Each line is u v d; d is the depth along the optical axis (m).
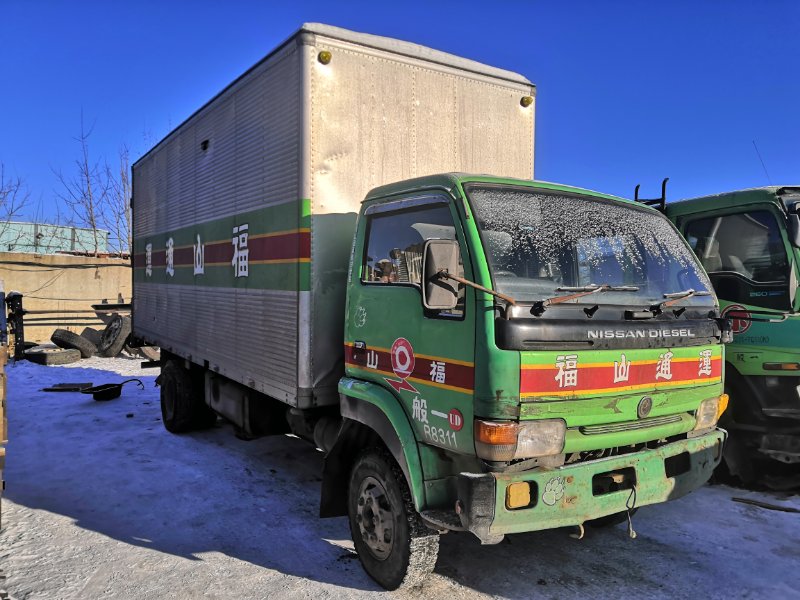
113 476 5.82
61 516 4.83
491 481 2.91
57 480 5.71
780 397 5.05
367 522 3.84
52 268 17.58
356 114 4.46
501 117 5.28
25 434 7.43
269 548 4.29
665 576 3.86
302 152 4.26
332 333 4.37
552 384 3.00
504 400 2.91
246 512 4.95
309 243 4.27
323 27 4.35
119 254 19.67
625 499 3.26
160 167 8.02
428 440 3.34
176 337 7.39
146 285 8.85
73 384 10.88
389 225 3.87
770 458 5.34
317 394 4.32
